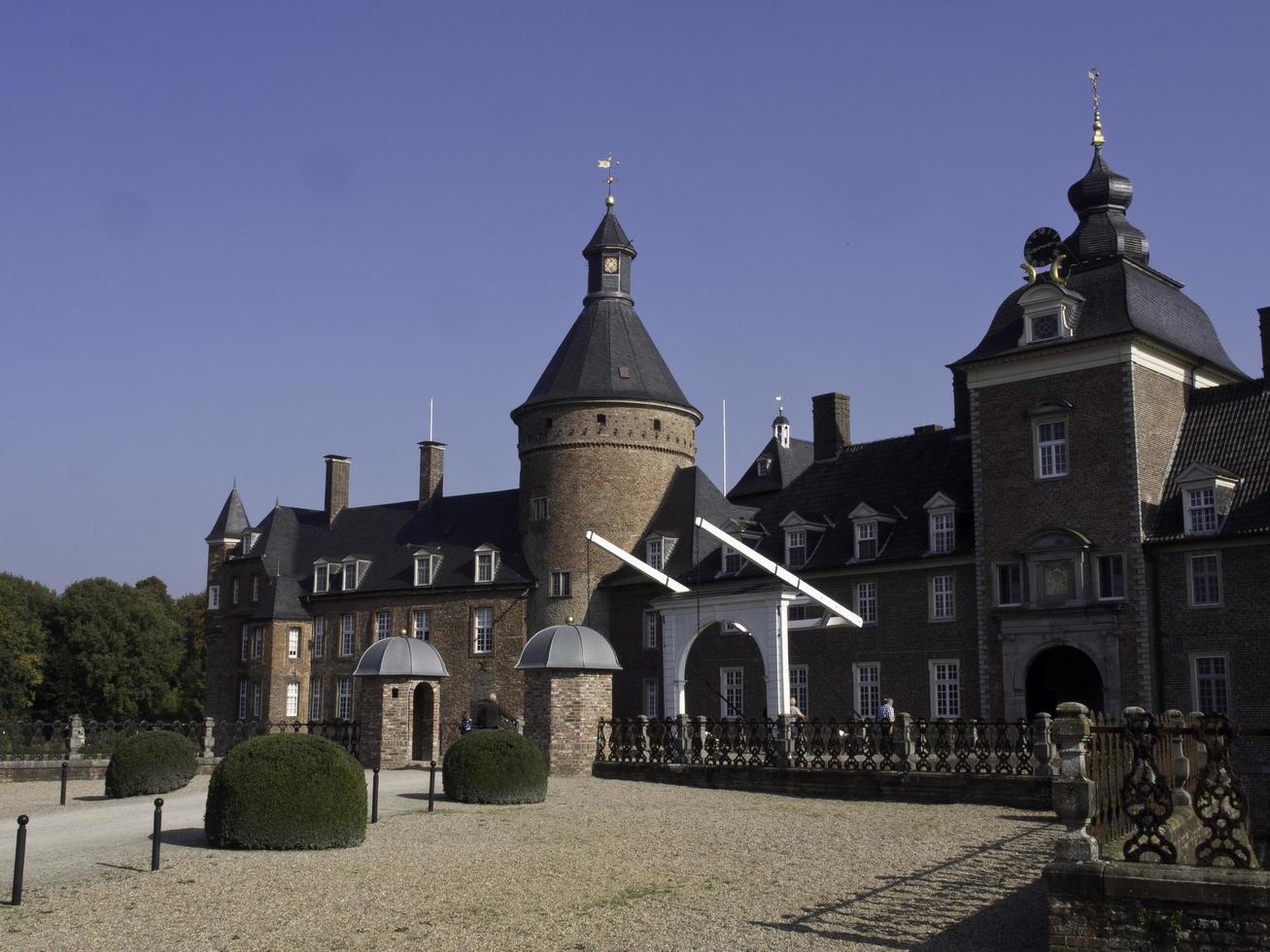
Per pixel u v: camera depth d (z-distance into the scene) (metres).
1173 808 12.48
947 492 42.59
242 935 12.65
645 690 51.22
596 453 53.91
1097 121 41.47
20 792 30.95
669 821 21.48
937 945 11.97
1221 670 34.59
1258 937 10.08
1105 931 10.65
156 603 86.75
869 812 22.94
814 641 44.62
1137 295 38.31
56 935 12.65
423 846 18.28
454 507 62.12
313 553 66.75
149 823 21.48
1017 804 23.39
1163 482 37.41
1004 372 39.72
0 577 80.88
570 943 12.27
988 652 39.12
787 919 13.23
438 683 33.94
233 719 66.75
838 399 50.22
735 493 61.03
